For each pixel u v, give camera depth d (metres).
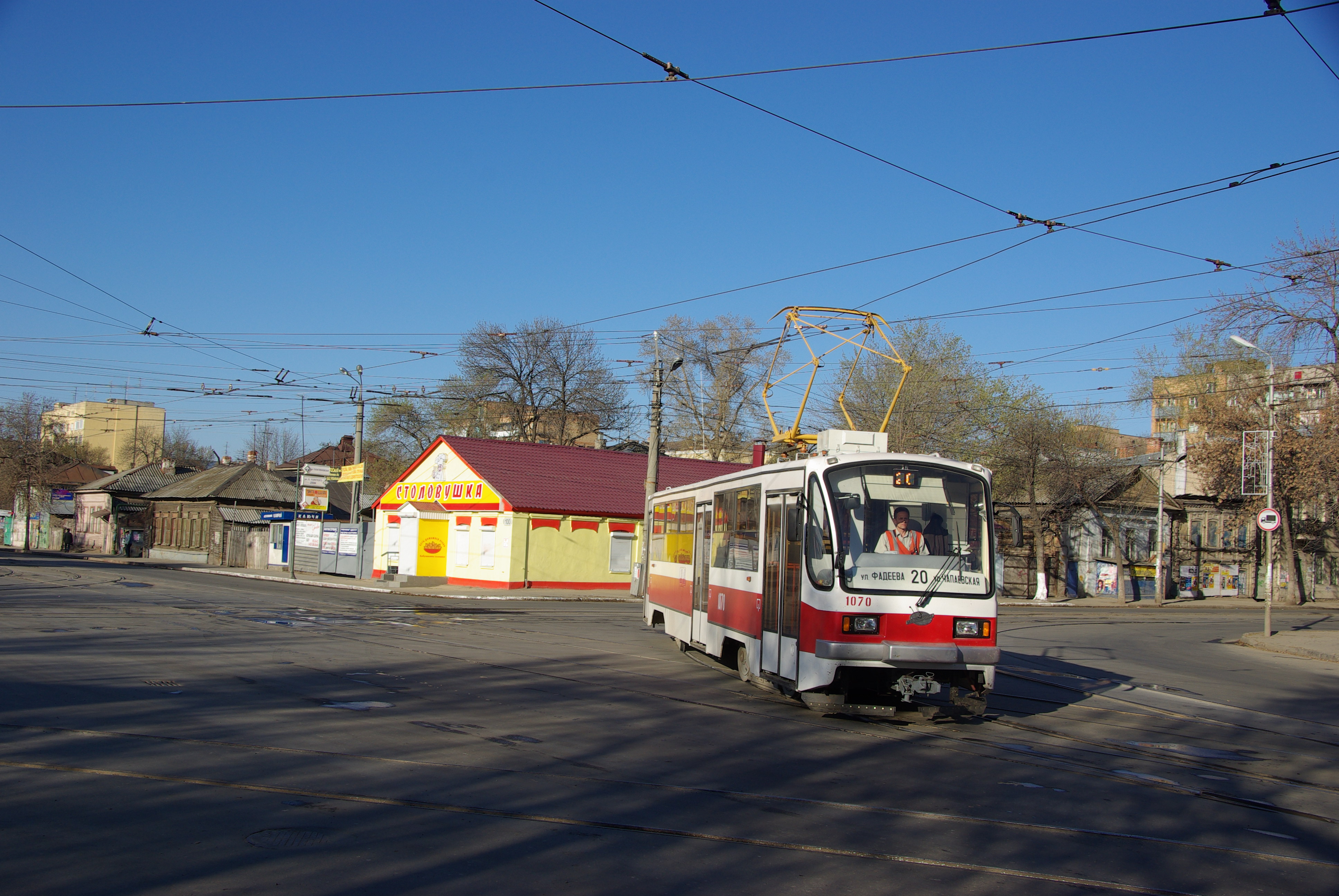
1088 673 17.53
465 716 10.16
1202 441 46.47
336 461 77.69
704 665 15.70
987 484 11.09
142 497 63.31
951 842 6.50
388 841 5.83
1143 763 9.75
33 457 72.31
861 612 10.41
